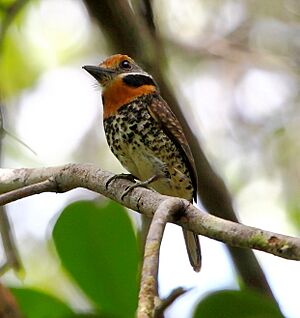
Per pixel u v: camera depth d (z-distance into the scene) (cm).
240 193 1334
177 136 907
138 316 457
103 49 1441
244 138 1400
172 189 917
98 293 668
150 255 511
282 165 1370
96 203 697
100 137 1420
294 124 1417
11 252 780
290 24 1477
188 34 1462
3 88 1370
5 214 795
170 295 528
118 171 1398
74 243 678
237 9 1481
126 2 926
